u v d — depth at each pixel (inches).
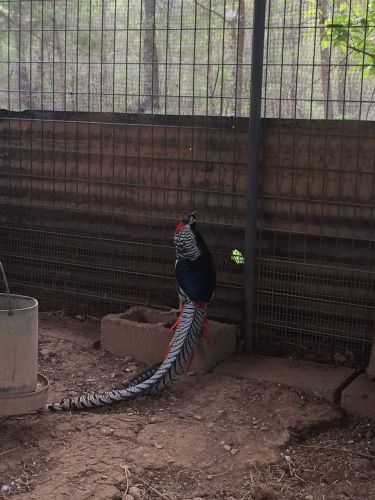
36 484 60.2
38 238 108.4
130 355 91.0
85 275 105.3
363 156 84.0
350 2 86.7
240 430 71.8
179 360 80.6
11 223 110.3
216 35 92.0
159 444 68.1
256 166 88.1
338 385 80.5
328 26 84.7
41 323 103.4
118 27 97.3
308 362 88.7
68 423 71.7
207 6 92.0
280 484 63.3
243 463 65.7
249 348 92.3
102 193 101.7
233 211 92.5
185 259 83.4
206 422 73.5
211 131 92.4
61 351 92.7
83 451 65.8
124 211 100.4
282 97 89.2
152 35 95.4
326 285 88.3
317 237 87.9
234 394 79.8
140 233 99.8
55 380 84.0
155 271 99.6
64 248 106.4
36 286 109.9
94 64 99.7
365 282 85.9
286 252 89.9
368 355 86.7
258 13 84.8
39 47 103.7
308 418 74.7
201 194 94.5
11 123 107.3
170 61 95.0
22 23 104.2
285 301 90.8
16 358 67.2
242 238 92.5
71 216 104.8
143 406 77.2
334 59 91.0
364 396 77.4
